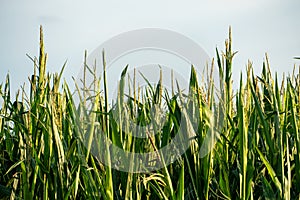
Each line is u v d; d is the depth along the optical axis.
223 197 4.40
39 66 4.64
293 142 4.68
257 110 4.48
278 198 4.26
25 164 4.33
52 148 4.38
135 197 4.34
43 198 4.23
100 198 4.27
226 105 4.76
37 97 4.63
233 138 4.57
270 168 4.29
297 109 4.93
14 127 4.98
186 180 4.48
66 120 4.50
